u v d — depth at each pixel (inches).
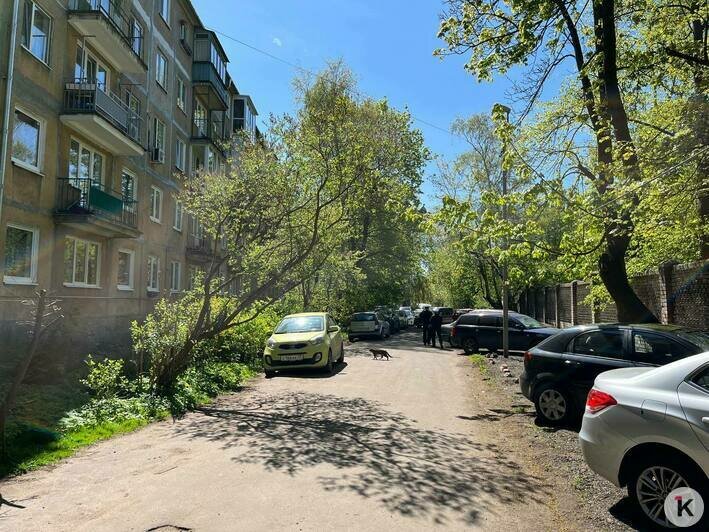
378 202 524.4
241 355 584.7
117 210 689.0
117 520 168.7
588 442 179.6
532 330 693.9
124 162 771.4
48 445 249.1
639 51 402.6
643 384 172.9
